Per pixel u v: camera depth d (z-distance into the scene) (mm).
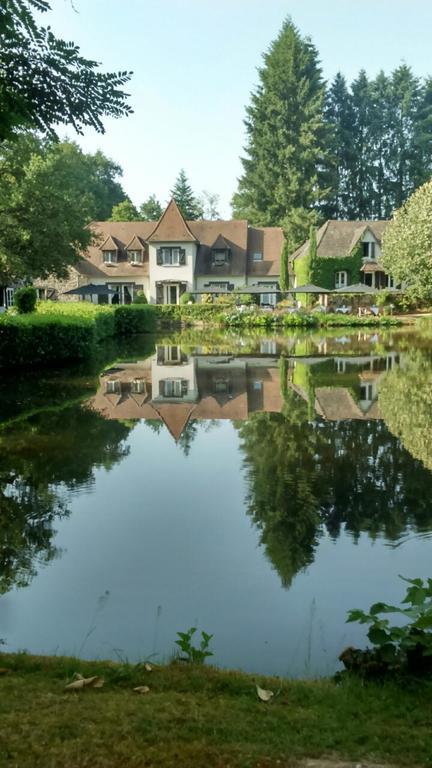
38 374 16484
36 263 28750
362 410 10898
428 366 17609
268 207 63594
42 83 5379
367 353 21969
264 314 42750
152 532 5379
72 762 2064
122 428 9531
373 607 2980
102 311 27188
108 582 4461
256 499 6211
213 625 3877
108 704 2475
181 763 2070
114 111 5680
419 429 9266
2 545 5117
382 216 74312
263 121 66062
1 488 6586
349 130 74812
